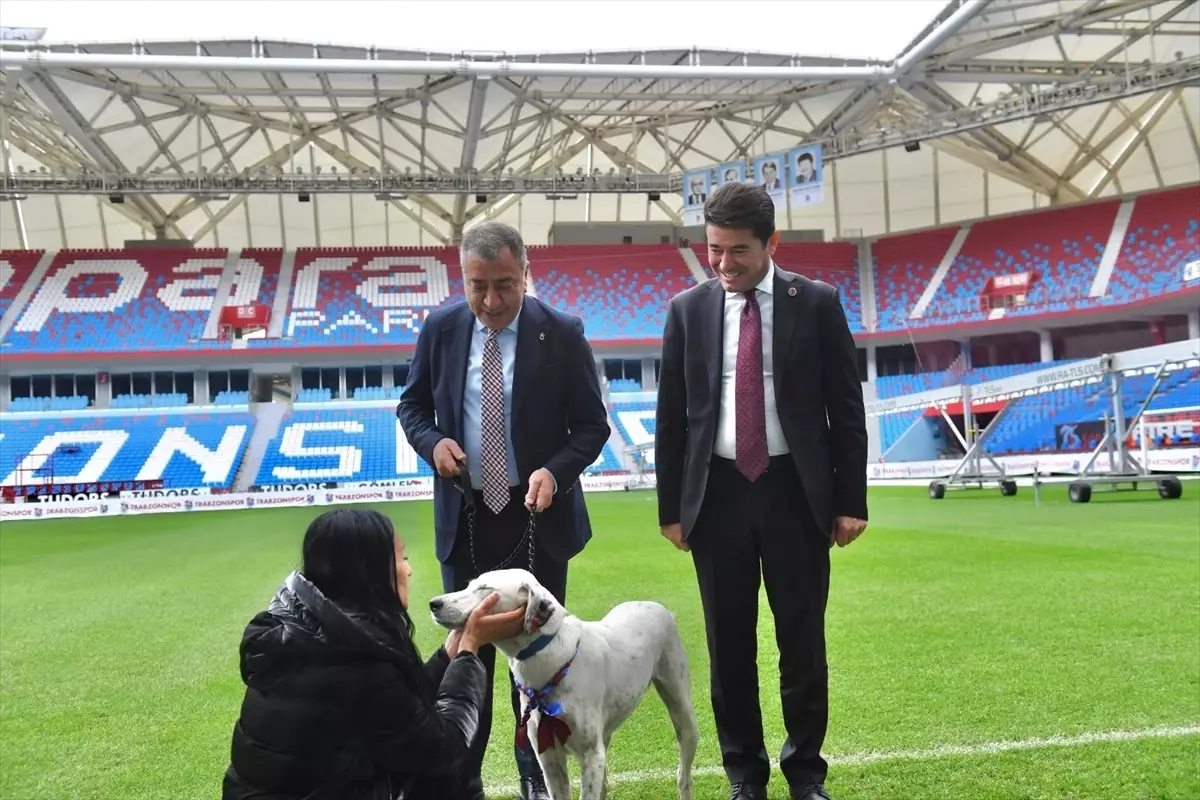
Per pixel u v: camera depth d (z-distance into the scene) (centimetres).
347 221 4122
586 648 322
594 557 1252
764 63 2598
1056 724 438
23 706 557
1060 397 3125
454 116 2927
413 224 4172
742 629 370
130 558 1458
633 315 3841
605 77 2552
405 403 407
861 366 3912
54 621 877
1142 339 3644
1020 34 2405
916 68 2581
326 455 3388
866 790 366
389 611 247
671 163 3316
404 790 258
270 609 243
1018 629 657
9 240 3969
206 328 3647
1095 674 525
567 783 324
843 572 976
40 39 2338
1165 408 2820
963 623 688
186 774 429
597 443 389
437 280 3962
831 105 2977
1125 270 3338
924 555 1086
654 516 2014
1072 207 3628
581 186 3284
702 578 377
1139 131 3334
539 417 381
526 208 4147
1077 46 2633
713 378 372
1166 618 674
